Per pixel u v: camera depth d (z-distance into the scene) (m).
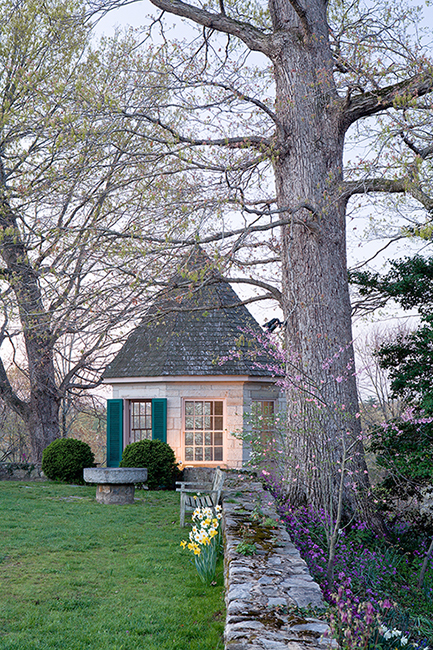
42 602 5.85
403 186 9.12
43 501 12.94
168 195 9.69
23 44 13.99
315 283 9.76
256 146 10.20
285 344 8.95
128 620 5.34
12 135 11.21
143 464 15.43
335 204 9.55
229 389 16.45
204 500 10.12
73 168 9.99
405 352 11.65
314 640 3.33
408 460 9.62
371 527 8.98
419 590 6.85
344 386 9.34
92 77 11.39
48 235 9.50
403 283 11.10
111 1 10.67
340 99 9.91
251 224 9.95
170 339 17.14
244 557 5.42
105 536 9.14
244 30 10.65
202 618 5.43
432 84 8.59
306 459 8.87
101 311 9.42
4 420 29.14
